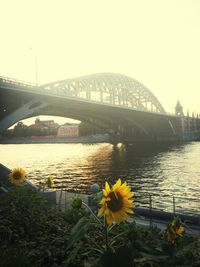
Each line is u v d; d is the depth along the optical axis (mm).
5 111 52875
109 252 2527
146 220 9984
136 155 87750
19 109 50188
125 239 3271
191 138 190625
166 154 86125
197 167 55125
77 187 39281
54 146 193875
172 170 52438
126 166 61438
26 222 5629
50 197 13023
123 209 2477
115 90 114625
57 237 4965
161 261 2867
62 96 59250
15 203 6078
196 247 3070
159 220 10086
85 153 107812
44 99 56625
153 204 26844
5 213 5777
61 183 42875
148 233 3709
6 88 44188
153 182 40656
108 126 140750
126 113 106250
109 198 2461
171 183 39500
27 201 6113
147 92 147625
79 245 3119
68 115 89875
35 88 51781
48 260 4070
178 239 3039
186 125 189875
